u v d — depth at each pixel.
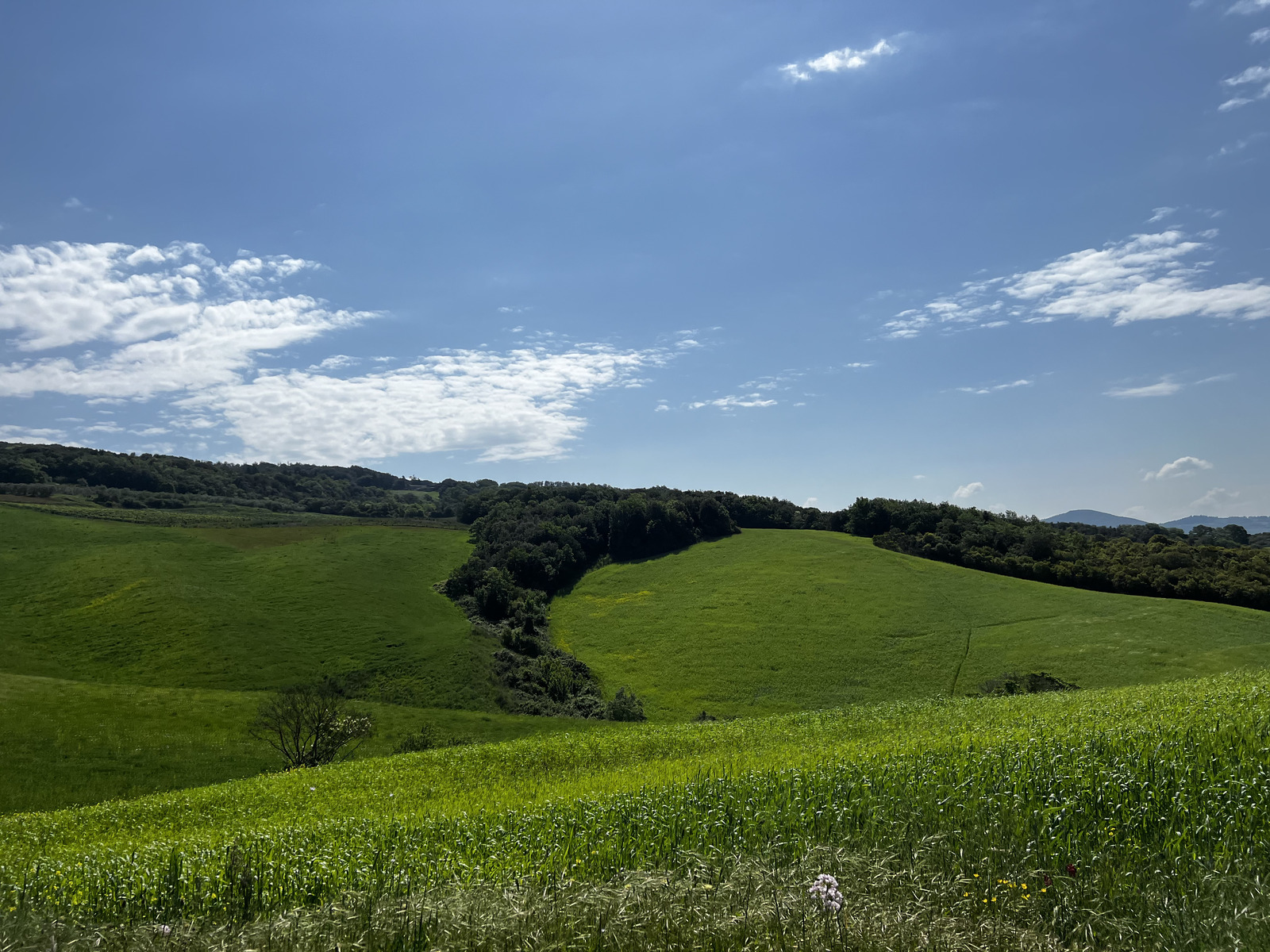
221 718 53.62
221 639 72.44
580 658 82.81
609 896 6.29
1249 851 7.10
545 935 5.68
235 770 44.19
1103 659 68.44
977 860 7.47
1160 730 11.63
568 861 8.71
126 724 50.12
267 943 5.91
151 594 80.31
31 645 69.12
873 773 11.38
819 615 87.62
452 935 5.76
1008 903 6.51
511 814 12.27
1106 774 9.32
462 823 11.73
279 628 77.00
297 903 7.93
